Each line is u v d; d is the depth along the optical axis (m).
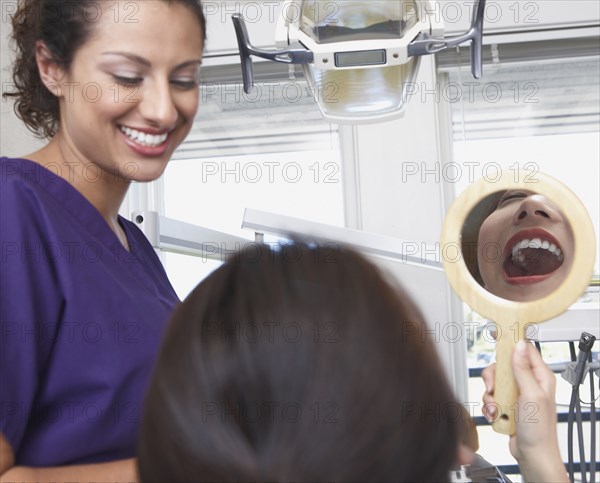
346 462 0.36
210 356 0.38
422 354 0.39
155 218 1.06
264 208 2.19
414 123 2.02
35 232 0.75
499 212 0.70
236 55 2.08
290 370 0.37
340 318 0.38
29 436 0.76
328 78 0.99
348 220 2.10
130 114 0.79
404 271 1.95
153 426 0.39
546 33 2.03
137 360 0.80
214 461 0.36
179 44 0.77
